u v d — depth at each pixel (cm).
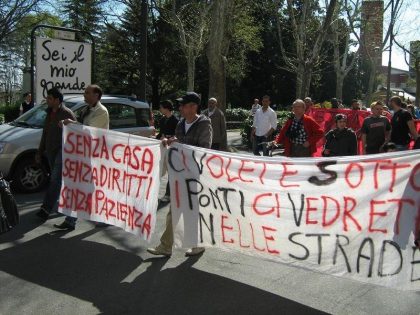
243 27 3103
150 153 554
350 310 422
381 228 414
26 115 949
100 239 616
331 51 4528
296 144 743
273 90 4762
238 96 4622
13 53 4041
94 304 430
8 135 859
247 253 485
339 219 432
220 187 494
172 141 521
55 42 1094
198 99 561
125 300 438
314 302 438
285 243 459
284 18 4106
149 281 482
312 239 445
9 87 4641
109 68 3869
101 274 499
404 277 404
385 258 412
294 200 452
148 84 3950
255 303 434
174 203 522
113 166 593
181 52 3650
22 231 642
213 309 421
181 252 571
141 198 563
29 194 859
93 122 671
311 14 2400
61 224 656
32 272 502
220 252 574
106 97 977
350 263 429
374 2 2786
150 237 551
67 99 936
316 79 4569
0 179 534
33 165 867
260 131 1179
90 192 621
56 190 683
